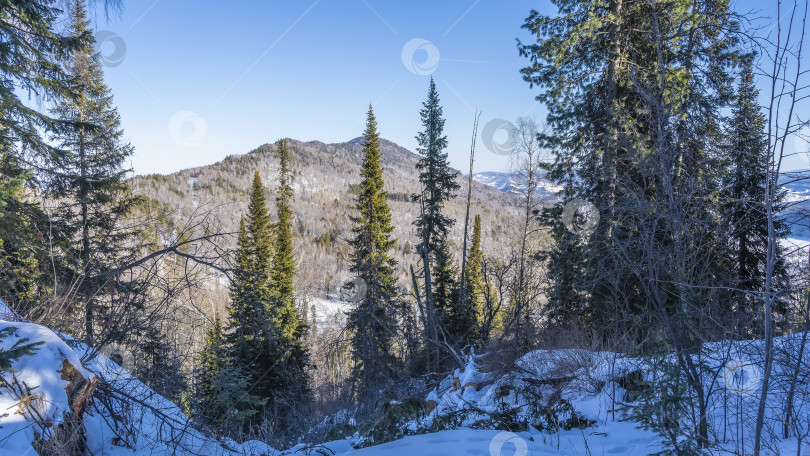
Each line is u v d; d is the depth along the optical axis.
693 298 4.22
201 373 5.41
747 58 4.38
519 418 5.58
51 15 9.06
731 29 5.83
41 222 7.79
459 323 20.14
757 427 3.51
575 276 9.93
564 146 13.46
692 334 4.42
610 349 7.75
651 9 9.56
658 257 4.30
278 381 15.00
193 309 5.54
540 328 11.86
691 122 4.29
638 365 5.71
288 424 12.34
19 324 3.90
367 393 15.43
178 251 5.42
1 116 8.33
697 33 6.33
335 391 19.34
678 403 4.07
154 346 5.39
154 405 4.94
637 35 10.55
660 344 4.59
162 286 5.34
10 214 6.86
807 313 3.58
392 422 5.74
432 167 23.86
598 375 6.97
